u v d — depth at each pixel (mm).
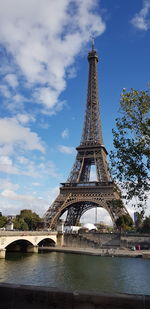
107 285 60469
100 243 149875
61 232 156125
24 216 194625
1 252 91000
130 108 37844
